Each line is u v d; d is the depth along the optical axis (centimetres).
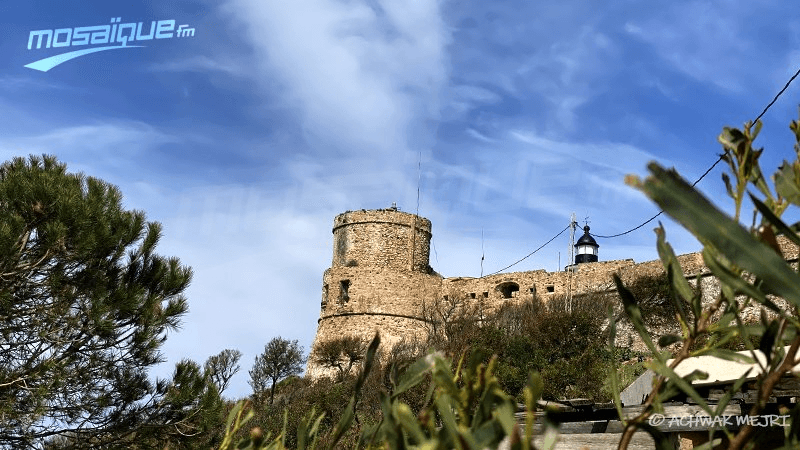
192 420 1395
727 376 546
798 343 133
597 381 2014
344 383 2877
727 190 145
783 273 108
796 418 135
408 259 4356
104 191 1475
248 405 184
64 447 1383
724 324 146
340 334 4228
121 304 1365
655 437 142
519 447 99
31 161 1524
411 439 137
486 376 116
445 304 4175
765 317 142
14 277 1338
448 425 114
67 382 1359
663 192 111
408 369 139
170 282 1471
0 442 1309
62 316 1362
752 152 142
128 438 1389
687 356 148
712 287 2952
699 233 111
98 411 1380
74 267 1399
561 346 2366
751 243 110
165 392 1416
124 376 1400
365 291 4259
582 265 3684
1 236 1259
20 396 1319
